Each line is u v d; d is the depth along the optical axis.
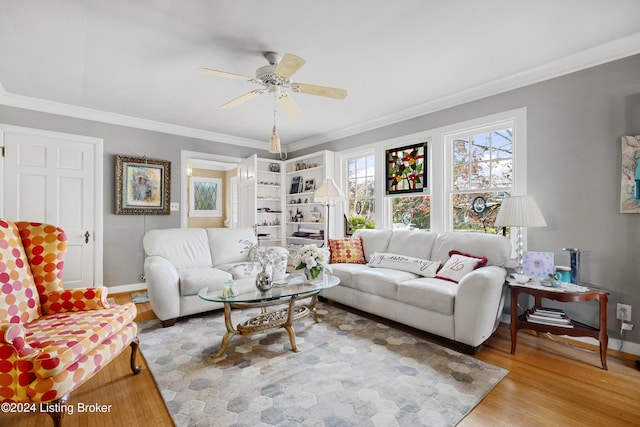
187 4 1.87
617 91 2.38
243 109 3.81
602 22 2.07
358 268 3.37
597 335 2.10
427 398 1.74
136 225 4.28
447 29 2.15
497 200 3.17
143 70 2.77
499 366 2.11
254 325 2.33
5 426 1.53
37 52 2.45
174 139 4.62
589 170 2.51
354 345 2.45
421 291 2.56
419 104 3.65
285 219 5.63
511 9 1.93
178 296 2.94
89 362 1.51
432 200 3.62
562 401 1.72
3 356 1.33
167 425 1.53
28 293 1.84
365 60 2.59
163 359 2.21
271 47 2.37
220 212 7.70
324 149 5.14
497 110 3.07
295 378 1.95
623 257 2.36
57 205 3.71
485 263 2.75
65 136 3.75
